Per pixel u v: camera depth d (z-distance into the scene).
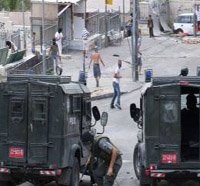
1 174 32.03
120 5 133.25
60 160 31.33
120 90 74.69
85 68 88.94
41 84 31.52
